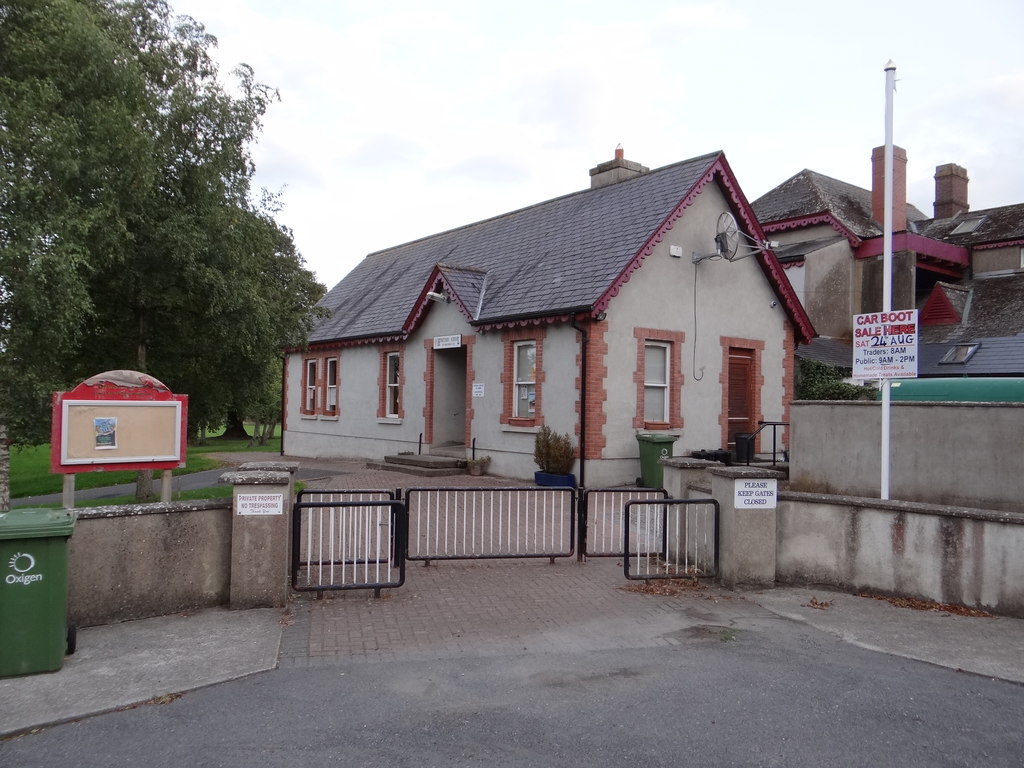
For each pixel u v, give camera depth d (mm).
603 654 5988
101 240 10383
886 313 8766
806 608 7285
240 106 12734
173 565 6844
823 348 22547
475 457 18094
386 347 21641
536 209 21438
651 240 15656
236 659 5730
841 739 4484
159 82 12391
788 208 26922
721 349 17594
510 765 4145
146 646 5996
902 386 13055
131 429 8117
